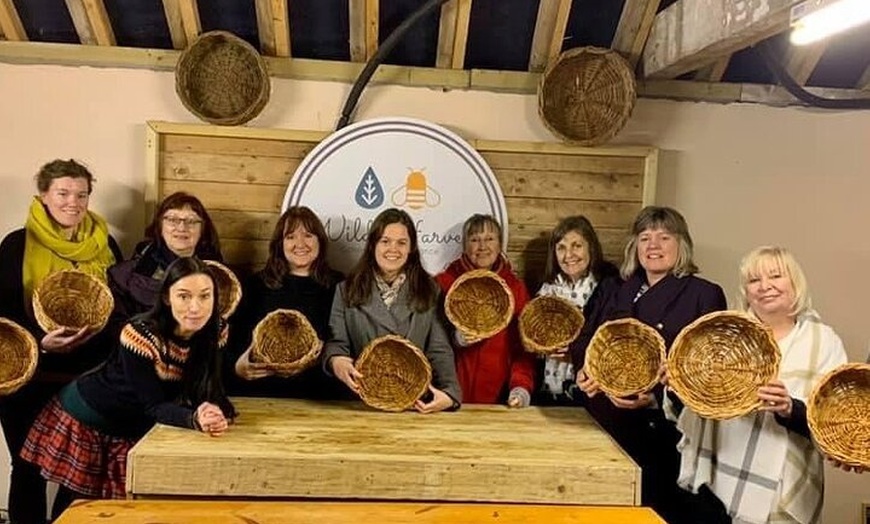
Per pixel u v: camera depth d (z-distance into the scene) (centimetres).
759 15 270
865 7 234
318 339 302
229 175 384
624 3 375
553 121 386
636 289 315
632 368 271
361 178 383
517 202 393
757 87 400
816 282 411
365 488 236
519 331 330
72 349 305
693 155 403
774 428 249
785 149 405
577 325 329
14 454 331
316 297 336
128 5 375
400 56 396
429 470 236
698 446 263
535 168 392
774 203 407
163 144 381
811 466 249
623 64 372
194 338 259
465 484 237
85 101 384
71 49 379
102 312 307
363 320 303
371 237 304
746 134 403
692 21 327
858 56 395
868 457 223
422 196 386
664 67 360
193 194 383
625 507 228
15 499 329
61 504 332
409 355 289
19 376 276
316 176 381
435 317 308
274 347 306
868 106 385
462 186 387
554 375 346
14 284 321
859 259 411
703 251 407
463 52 383
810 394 226
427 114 395
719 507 270
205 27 384
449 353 306
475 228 351
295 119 391
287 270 339
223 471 233
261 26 374
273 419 271
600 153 391
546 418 288
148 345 251
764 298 250
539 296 343
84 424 276
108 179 387
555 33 372
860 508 418
